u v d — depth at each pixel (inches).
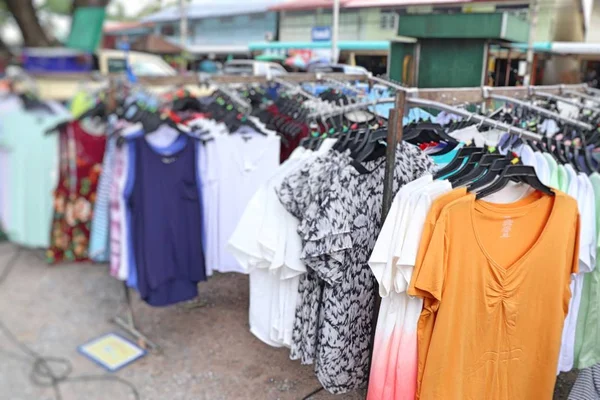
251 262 63.3
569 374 84.0
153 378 71.6
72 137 67.6
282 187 58.6
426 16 122.2
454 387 52.2
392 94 115.7
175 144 82.3
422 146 63.8
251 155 93.9
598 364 66.4
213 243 91.9
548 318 55.8
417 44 127.2
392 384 54.0
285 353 85.7
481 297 52.0
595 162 74.0
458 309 50.7
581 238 61.2
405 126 62.2
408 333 52.5
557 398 77.9
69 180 69.3
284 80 109.6
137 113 79.8
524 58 136.3
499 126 61.1
